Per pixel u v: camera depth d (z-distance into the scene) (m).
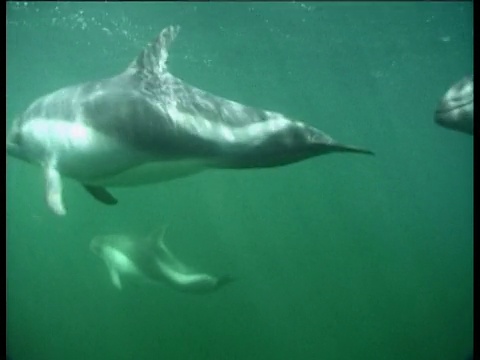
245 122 5.79
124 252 9.37
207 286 9.04
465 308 16.91
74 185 22.73
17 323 17.95
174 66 21.05
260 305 19.20
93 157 5.97
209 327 16.11
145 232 10.47
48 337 17.31
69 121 5.93
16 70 20.36
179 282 9.12
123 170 6.11
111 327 18.53
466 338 14.34
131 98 5.84
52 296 22.58
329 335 16.78
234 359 14.12
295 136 5.77
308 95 27.75
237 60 20.72
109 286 17.16
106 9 14.69
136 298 17.08
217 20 16.14
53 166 6.15
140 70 6.07
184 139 5.73
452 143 33.16
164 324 16.16
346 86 26.06
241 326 16.98
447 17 17.03
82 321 19.41
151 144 5.78
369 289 20.52
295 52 20.17
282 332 17.12
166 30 6.09
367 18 16.72
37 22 15.66
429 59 22.34
